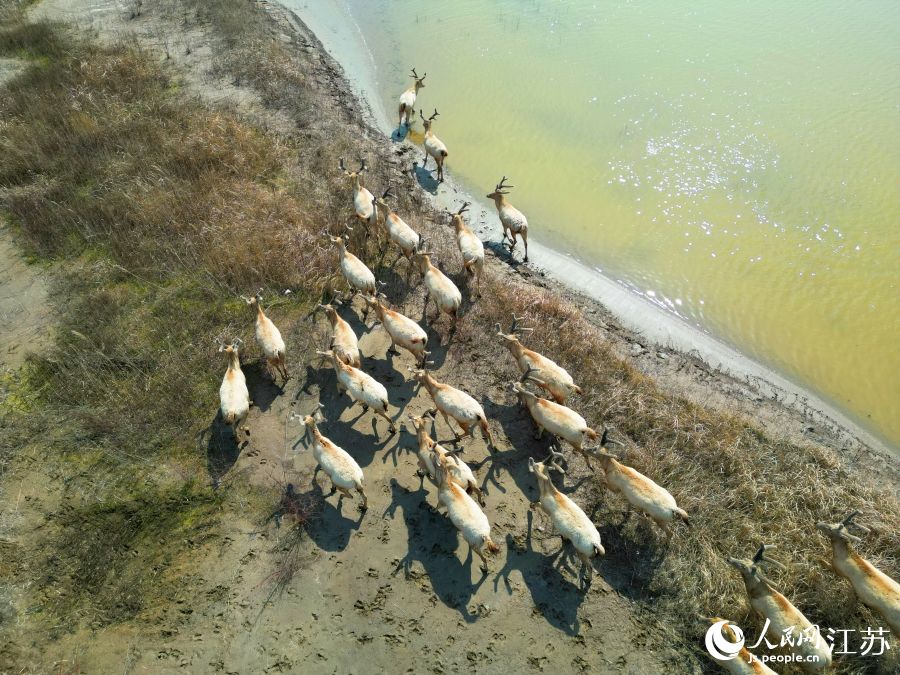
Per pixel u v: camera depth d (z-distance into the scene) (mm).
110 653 8586
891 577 9445
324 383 12414
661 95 21859
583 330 13594
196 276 14211
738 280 15703
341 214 16062
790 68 22828
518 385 11172
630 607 9133
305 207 16250
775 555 9680
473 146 20125
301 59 24203
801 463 11133
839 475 11164
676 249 16562
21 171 17469
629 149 19672
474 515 9234
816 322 14656
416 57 24781
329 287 14273
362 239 15648
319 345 13031
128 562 9523
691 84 22312
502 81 23047
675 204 17781
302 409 11883
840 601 9156
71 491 10336
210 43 24594
